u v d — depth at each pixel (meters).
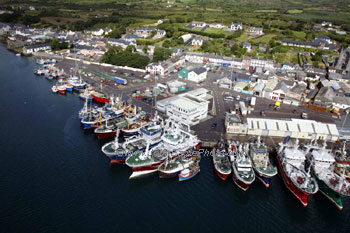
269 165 91.81
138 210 75.38
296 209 79.75
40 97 147.75
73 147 102.19
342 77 181.62
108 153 90.88
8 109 130.75
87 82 168.00
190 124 118.06
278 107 142.25
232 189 85.81
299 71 193.00
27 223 68.62
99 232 67.56
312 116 134.12
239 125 111.94
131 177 88.38
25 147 100.25
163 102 131.38
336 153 101.56
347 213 79.69
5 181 82.38
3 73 183.75
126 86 164.12
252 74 183.88
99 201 77.50
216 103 144.50
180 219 73.25
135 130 111.19
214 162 93.06
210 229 70.69
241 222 73.62
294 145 94.75
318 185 87.75
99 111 122.69
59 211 72.94
